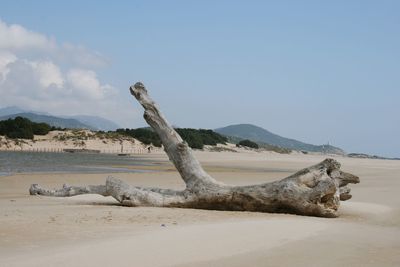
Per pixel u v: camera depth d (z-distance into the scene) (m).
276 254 7.37
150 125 15.66
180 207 14.42
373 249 8.09
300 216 12.73
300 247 7.93
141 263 6.61
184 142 15.06
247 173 38.94
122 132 161.88
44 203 15.62
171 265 6.54
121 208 13.66
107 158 79.88
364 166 61.44
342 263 6.95
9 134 137.25
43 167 44.25
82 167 45.56
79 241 8.21
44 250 7.47
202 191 14.13
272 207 13.42
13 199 17.03
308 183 13.16
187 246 7.64
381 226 11.18
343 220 12.16
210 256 7.08
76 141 144.00
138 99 15.79
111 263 6.59
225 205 14.04
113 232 9.16
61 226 9.99
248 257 7.11
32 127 145.75
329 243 8.40
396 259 7.31
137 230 9.38
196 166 14.75
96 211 12.77
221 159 80.56
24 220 10.89
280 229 9.45
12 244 8.02
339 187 13.39
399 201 17.16
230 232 8.89
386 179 31.45
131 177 30.84
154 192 14.81
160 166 51.50
